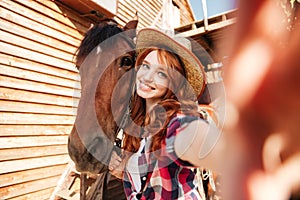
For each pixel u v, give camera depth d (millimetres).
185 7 7570
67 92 3535
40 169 3039
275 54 179
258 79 178
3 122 2666
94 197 1752
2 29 2725
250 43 182
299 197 170
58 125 3355
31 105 3004
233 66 185
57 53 3418
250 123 181
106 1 3744
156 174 712
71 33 3664
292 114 172
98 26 1157
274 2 190
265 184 171
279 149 174
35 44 3105
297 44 177
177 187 708
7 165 2672
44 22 3252
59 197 2904
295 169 169
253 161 179
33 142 2990
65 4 3590
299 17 219
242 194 175
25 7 3016
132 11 5211
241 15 185
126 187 892
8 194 2648
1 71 2676
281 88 176
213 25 3408
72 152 1011
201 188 1206
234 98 184
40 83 3145
